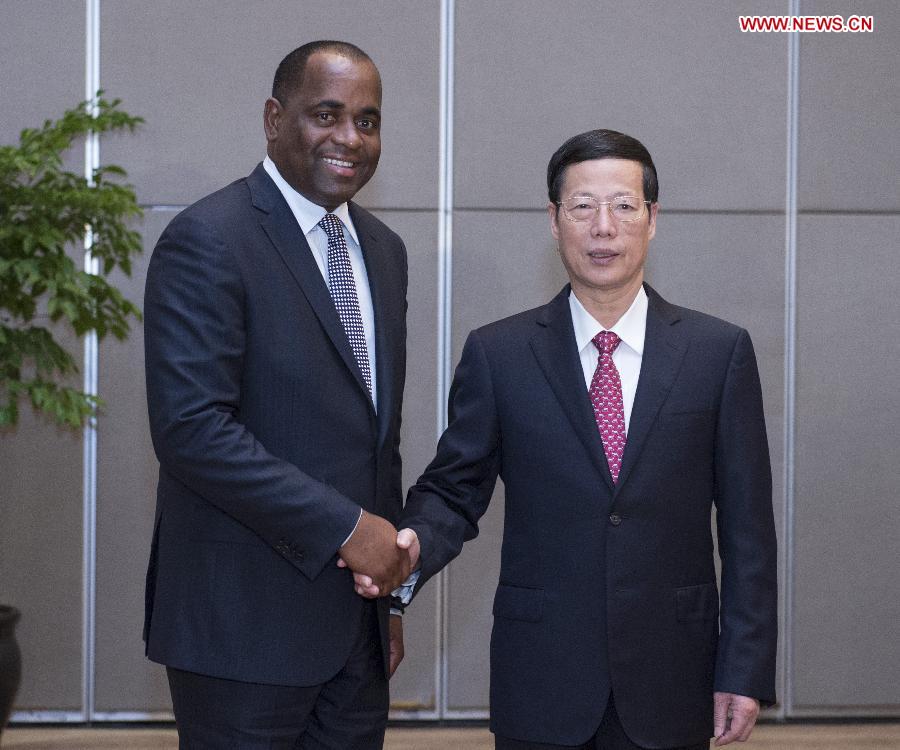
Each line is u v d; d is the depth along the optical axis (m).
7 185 3.09
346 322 1.99
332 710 1.99
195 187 3.80
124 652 3.85
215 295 1.81
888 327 3.93
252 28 3.79
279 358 1.87
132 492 3.84
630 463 1.91
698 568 1.97
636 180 1.98
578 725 1.88
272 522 1.78
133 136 3.79
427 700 3.89
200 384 1.79
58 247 3.13
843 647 3.94
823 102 3.88
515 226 3.87
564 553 1.92
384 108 3.83
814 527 3.93
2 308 3.47
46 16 3.76
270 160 2.03
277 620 1.86
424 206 3.85
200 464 1.78
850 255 3.91
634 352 2.01
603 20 3.84
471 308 3.87
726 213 3.90
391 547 1.83
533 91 3.84
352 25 3.81
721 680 1.93
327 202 1.98
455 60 3.82
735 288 3.90
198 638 1.85
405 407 3.86
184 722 1.92
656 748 1.88
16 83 3.76
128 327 3.39
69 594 3.83
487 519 3.88
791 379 3.92
